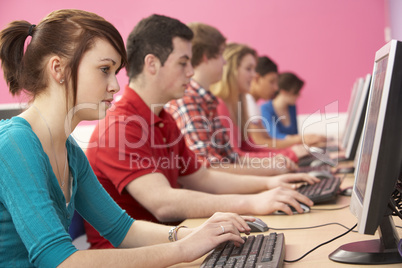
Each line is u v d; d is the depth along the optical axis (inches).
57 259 38.4
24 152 39.8
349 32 225.0
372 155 37.3
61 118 43.6
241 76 150.7
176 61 78.9
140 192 70.1
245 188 86.2
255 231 56.0
